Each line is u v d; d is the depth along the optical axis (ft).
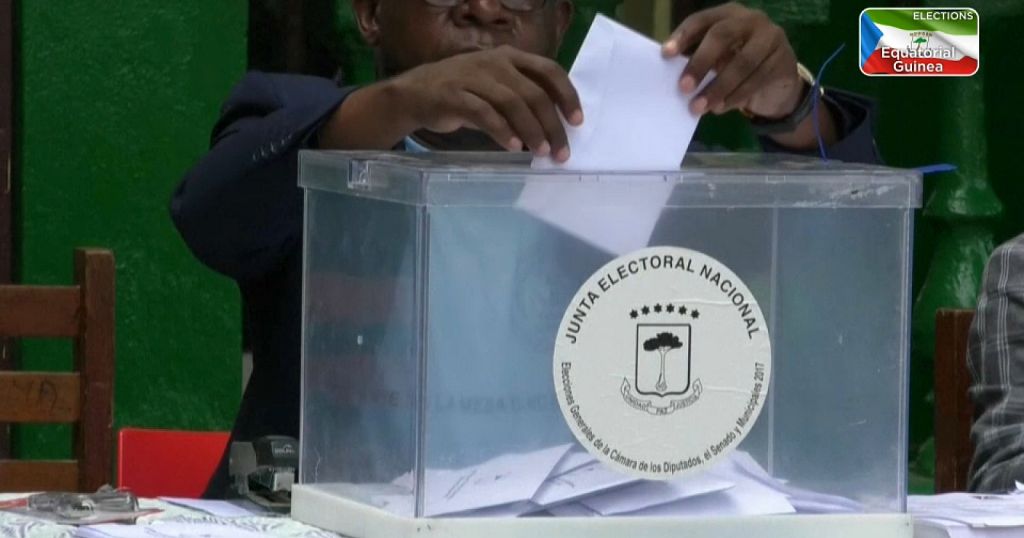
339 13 44.06
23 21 39.83
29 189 40.14
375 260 15.60
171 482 26.78
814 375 15.69
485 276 14.75
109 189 40.52
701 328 15.28
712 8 17.02
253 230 24.11
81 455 28.48
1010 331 26.13
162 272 40.96
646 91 15.80
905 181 15.67
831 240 15.57
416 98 18.54
